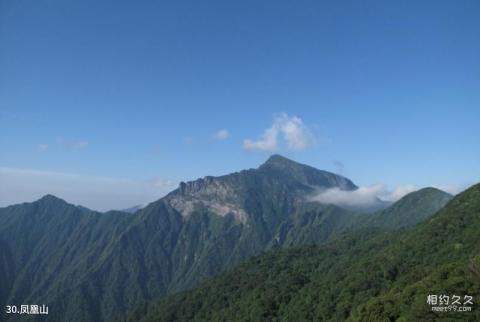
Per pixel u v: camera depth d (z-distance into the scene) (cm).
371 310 15575
